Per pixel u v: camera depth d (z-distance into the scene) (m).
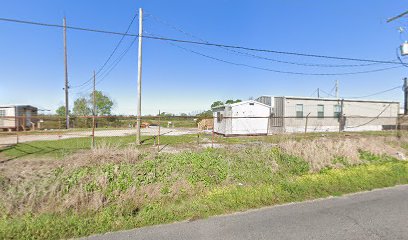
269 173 7.38
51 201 4.90
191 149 10.66
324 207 4.94
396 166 8.23
